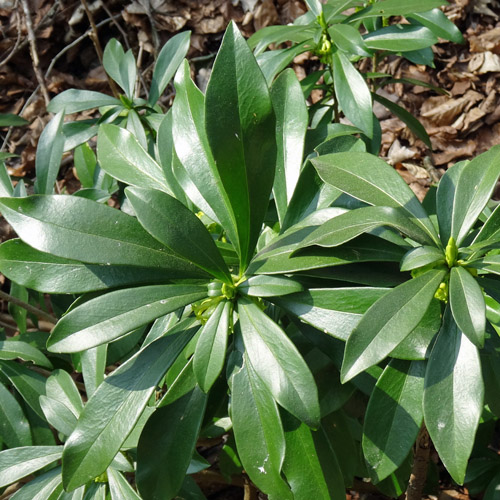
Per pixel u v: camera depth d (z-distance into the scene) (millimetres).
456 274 572
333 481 631
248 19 1485
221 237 717
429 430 562
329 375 658
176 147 633
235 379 608
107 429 598
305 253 599
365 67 1229
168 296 600
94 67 1527
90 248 593
